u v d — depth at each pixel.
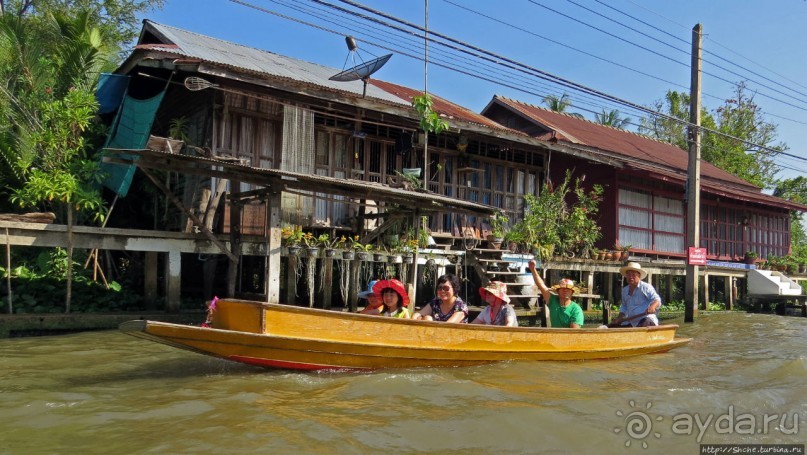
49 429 4.20
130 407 4.73
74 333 8.55
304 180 8.62
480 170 13.88
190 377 5.79
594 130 21.27
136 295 10.45
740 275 18.78
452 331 6.33
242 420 4.43
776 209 23.22
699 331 12.32
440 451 4.01
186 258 12.56
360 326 5.88
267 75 9.67
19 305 9.04
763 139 30.69
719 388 6.15
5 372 5.95
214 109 10.37
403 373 6.05
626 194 17.41
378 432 4.28
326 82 12.22
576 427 4.59
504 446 4.16
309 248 9.70
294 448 3.91
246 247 9.38
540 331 6.95
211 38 13.56
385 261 10.42
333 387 5.43
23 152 9.78
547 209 14.20
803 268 21.91
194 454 3.76
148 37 12.75
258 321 5.51
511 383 5.92
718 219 20.73
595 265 14.45
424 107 11.12
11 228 8.13
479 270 12.07
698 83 14.16
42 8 16.69
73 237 8.55
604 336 7.61
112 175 10.30
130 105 10.30
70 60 11.35
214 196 10.10
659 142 24.89
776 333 12.16
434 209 10.57
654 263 16.05
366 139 12.52
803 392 6.14
